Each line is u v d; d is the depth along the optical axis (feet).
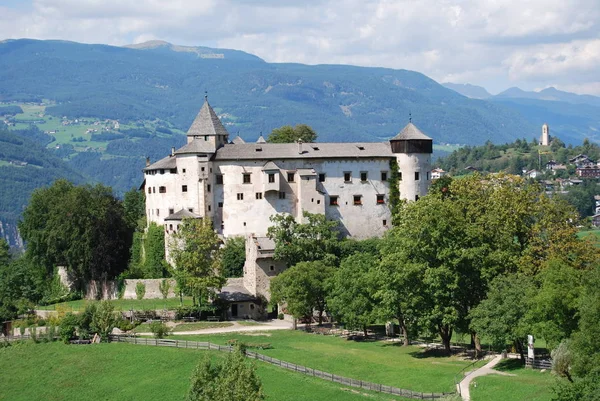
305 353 429.79
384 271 419.54
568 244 413.18
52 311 569.64
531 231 434.30
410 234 414.41
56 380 434.71
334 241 585.63
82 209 604.08
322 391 358.02
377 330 506.07
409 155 650.43
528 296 363.15
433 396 333.62
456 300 403.95
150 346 462.19
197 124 637.30
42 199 640.99
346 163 644.69
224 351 439.22
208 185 618.85
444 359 405.80
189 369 417.90
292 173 631.97
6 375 451.12
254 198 625.00
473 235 408.87
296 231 581.53
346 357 419.33
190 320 537.24
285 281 512.22
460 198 474.49
